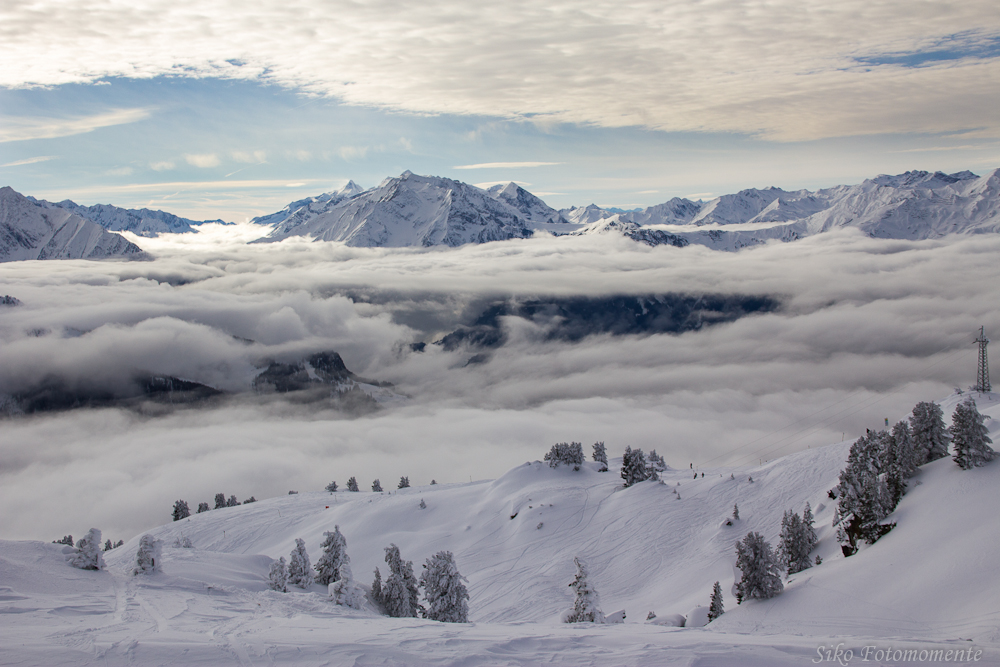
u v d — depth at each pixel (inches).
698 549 2719.0
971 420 1860.2
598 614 1843.0
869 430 2165.4
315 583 2038.6
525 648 1023.6
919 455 2091.5
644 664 936.9
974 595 1298.0
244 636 1090.1
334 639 1059.9
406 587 1953.7
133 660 940.0
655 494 3430.1
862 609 1435.8
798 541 2037.4
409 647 1019.3
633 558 2844.5
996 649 1000.2
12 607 1255.5
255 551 3880.4
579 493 3794.3
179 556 2116.1
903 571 1530.5
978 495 1690.5
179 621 1224.2
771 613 1599.4
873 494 1867.6
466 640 1057.5
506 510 3754.9
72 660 932.0
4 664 904.9
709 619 1828.2
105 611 1296.8
